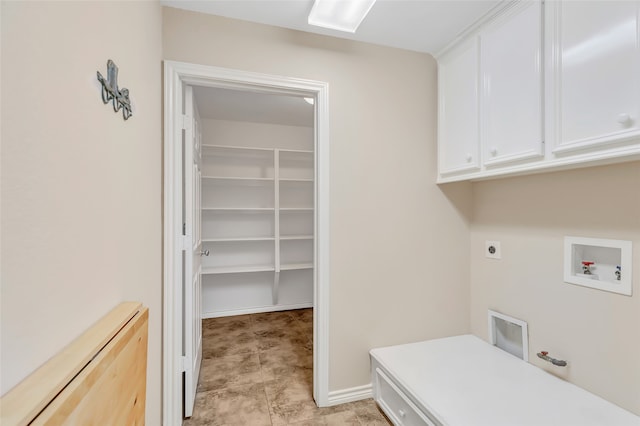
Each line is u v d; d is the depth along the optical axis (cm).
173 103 144
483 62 151
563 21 113
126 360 70
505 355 169
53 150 53
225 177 313
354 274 174
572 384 138
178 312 149
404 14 149
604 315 126
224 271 313
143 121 111
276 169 335
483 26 151
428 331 190
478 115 155
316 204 170
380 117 178
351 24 148
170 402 143
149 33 119
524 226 163
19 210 45
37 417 38
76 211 61
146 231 116
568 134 112
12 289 43
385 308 181
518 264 167
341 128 170
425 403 126
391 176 181
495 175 149
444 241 193
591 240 132
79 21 62
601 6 101
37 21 48
